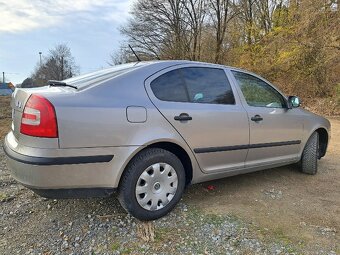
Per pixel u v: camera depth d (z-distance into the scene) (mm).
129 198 3051
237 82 4020
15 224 3174
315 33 15570
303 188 4289
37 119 2719
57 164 2713
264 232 3070
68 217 3297
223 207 3588
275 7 22500
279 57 17891
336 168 5266
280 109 4414
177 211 3439
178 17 31141
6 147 3070
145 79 3256
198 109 3479
